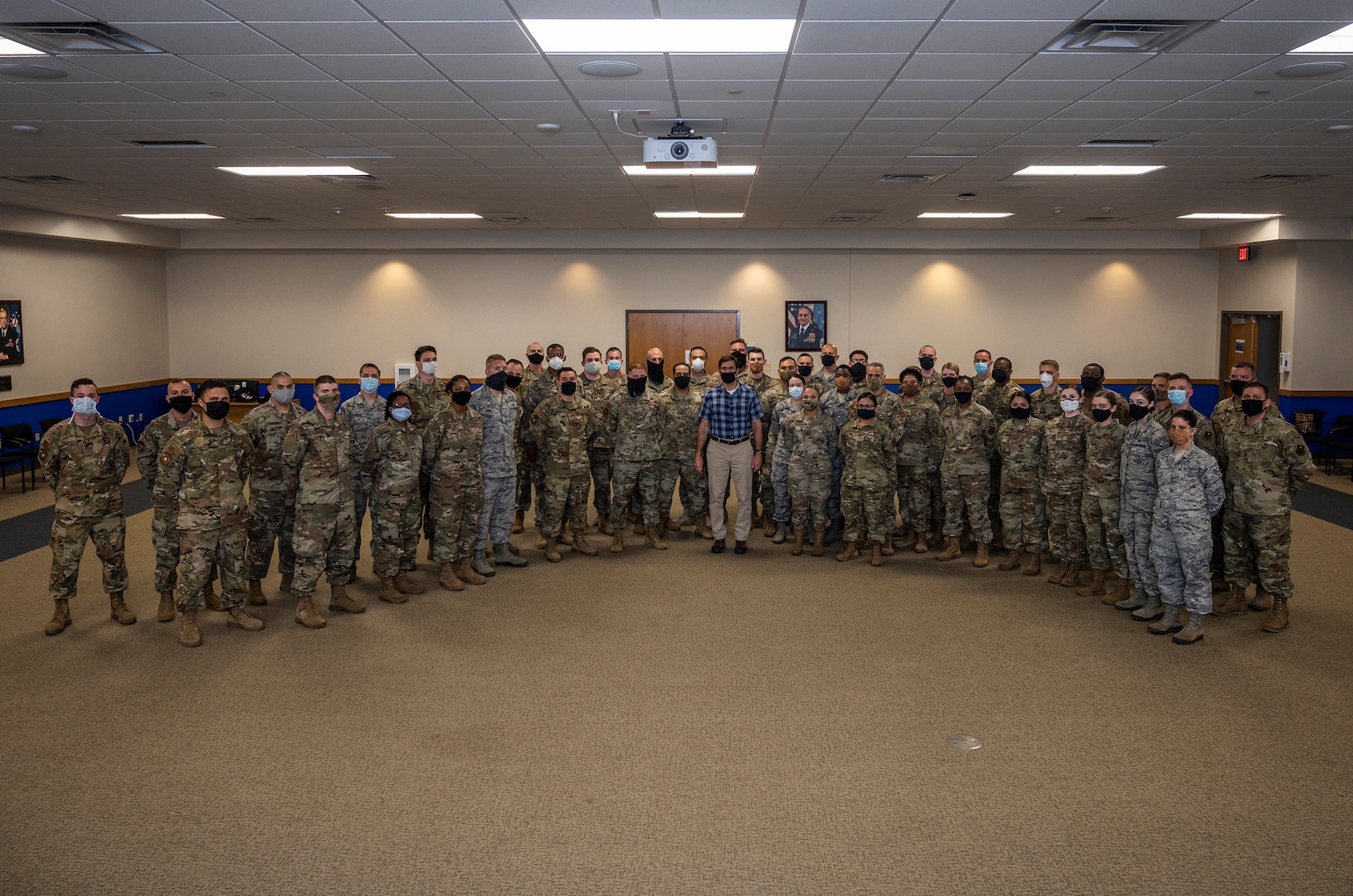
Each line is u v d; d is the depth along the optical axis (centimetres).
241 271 1548
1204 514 554
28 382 1237
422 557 788
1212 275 1523
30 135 707
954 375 865
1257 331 1419
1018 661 543
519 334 1551
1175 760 423
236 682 518
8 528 910
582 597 672
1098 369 732
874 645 570
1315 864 343
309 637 589
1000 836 362
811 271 1534
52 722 468
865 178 923
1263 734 447
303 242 1458
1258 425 592
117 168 855
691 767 420
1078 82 555
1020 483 714
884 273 1534
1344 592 673
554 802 390
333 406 605
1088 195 1048
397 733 454
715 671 531
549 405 762
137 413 1466
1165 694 494
